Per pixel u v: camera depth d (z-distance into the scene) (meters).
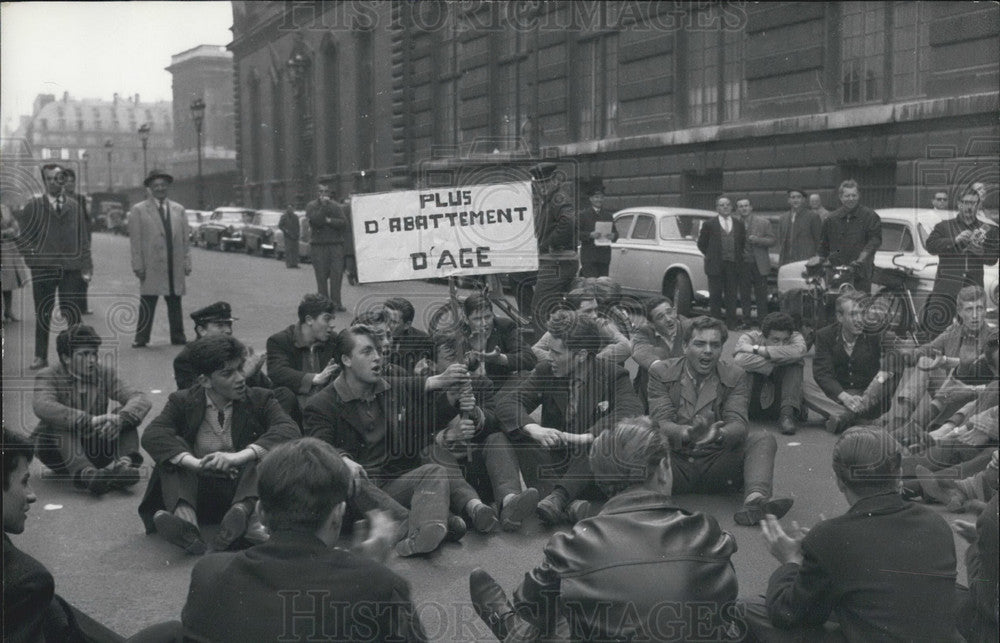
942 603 3.11
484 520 5.05
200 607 2.69
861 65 16.02
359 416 5.22
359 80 26.17
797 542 3.51
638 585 2.86
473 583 3.52
